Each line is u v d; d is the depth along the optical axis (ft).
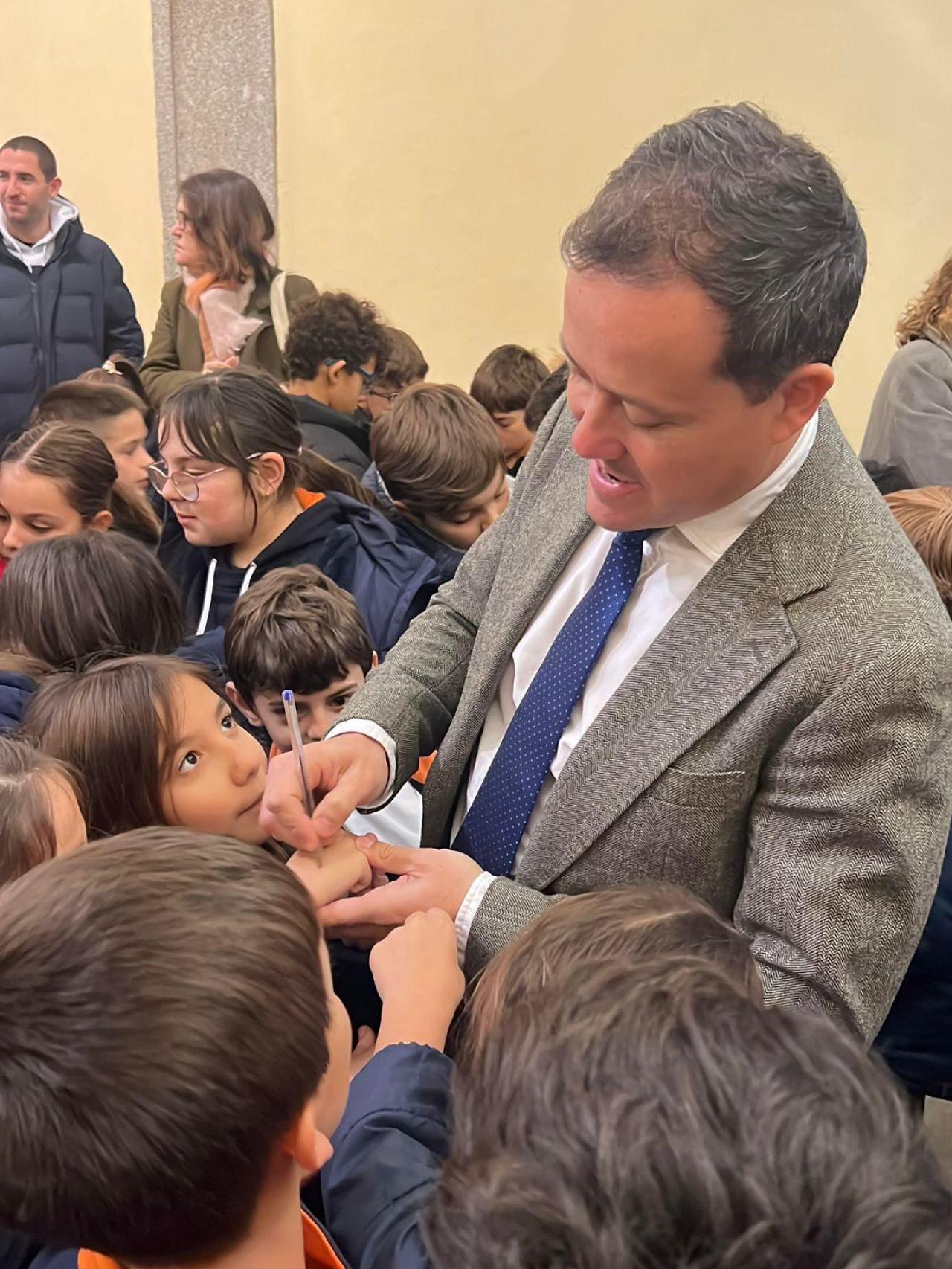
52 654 4.97
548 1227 1.52
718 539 3.16
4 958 2.12
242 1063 2.08
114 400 8.29
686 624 3.18
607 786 3.27
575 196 13.69
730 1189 1.47
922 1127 1.66
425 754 4.18
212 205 10.26
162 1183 2.04
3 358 12.19
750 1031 1.70
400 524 7.06
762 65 12.60
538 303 14.15
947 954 4.17
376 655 5.65
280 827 3.51
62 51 15.33
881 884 2.89
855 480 3.18
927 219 12.42
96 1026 2.04
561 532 3.73
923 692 2.86
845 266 2.68
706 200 2.55
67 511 6.52
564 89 13.42
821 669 2.95
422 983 3.09
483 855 3.70
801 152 2.68
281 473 6.36
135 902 2.18
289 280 10.62
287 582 5.45
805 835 2.98
